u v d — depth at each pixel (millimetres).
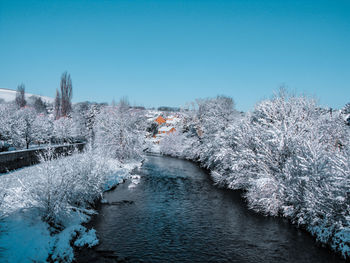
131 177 31891
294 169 16531
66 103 72188
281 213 18453
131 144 42250
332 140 20641
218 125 40781
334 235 13336
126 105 71875
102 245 13062
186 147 57406
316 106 23094
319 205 14359
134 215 18047
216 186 29094
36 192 13656
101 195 20766
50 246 11656
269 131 18609
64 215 14578
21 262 9836
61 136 53438
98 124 42812
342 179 12773
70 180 15359
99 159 22734
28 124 38438
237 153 22281
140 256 12164
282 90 23391
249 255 12695
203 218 18016
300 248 13469
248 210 20000
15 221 12211
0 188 13562
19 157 23703
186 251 12914
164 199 22703
